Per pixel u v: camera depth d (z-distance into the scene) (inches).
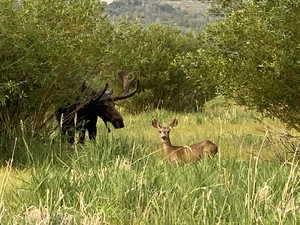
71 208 766.5
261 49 1164.5
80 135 1438.2
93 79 1609.3
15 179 1028.5
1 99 1161.4
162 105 2711.6
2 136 1285.7
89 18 1450.5
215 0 1259.8
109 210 794.8
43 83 1278.3
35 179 889.5
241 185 892.0
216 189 874.8
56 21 1382.9
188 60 1279.5
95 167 1049.5
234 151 1407.5
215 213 756.6
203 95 2689.5
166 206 796.0
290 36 1141.7
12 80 1234.0
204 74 1259.8
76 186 879.7
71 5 1433.3
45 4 1338.6
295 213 757.3
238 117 2316.7
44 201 823.7
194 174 919.7
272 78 1139.9
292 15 1122.0
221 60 1186.0
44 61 1295.5
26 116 1375.5
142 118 2357.3
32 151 1213.1
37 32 1248.2
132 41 2386.8
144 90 2625.5
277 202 800.3
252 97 1211.2
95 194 829.8
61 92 1401.3
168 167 1038.4
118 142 1270.9
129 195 840.3
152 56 2581.2
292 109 1215.6
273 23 1149.1
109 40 1524.4
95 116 1492.4
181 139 1701.5
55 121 1544.0
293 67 1110.4
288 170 1023.6
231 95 1230.9
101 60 1488.7
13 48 1212.5
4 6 1202.6
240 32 1162.0
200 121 2182.6
